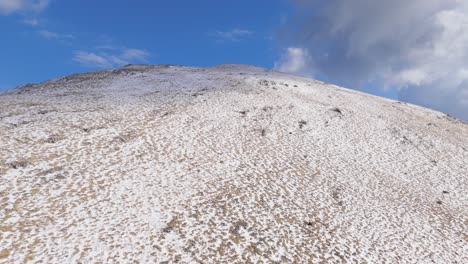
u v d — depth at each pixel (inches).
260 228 505.7
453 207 686.5
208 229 481.1
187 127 823.1
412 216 625.9
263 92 1234.0
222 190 587.2
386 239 542.9
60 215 458.3
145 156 658.2
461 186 781.3
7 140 631.8
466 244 565.3
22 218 438.3
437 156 939.3
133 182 566.9
